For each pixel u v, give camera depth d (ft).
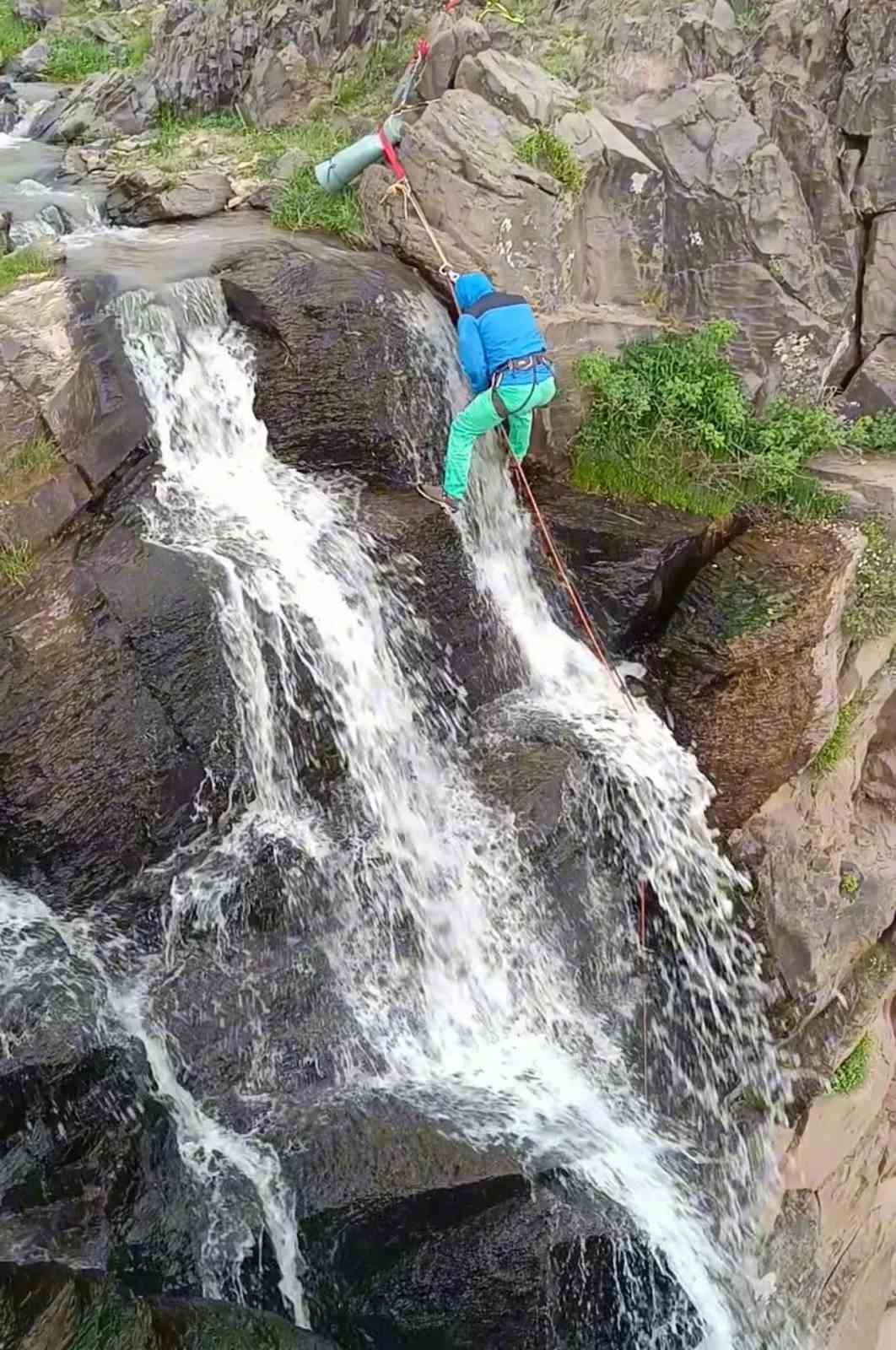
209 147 40.09
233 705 24.31
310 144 37.83
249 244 31.71
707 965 27.91
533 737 28.30
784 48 35.27
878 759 33.65
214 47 43.04
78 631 24.12
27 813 22.90
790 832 29.68
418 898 25.91
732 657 28.84
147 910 23.66
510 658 29.94
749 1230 25.82
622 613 29.94
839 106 34.94
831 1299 28.55
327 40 41.63
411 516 28.63
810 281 34.96
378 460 29.66
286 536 27.07
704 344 33.58
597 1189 22.49
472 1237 21.02
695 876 28.30
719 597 30.07
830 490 32.99
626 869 27.53
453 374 31.19
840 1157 29.07
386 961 25.12
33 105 47.83
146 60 46.88
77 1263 20.25
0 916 23.00
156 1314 19.63
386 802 26.48
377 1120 22.61
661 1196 23.73
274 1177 21.61
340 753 25.99
